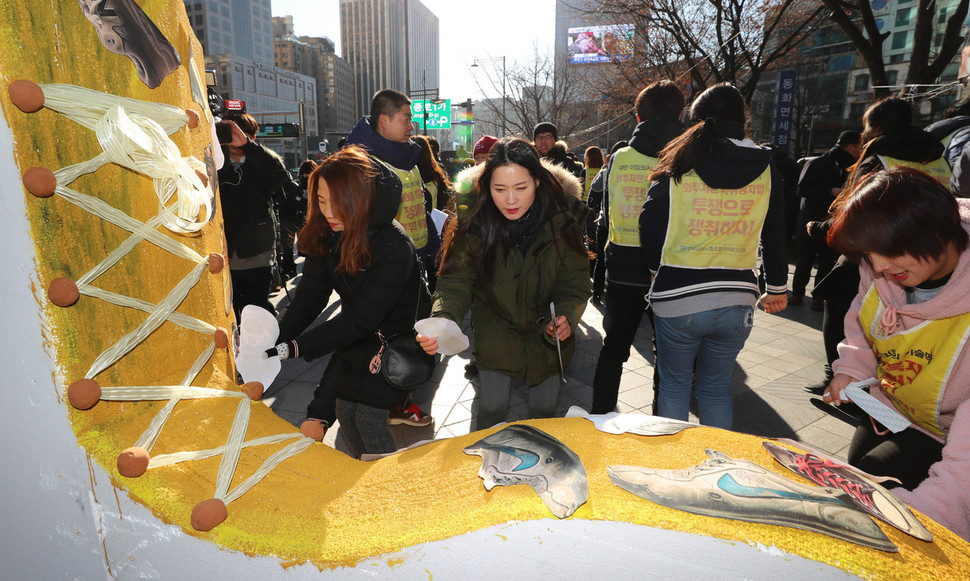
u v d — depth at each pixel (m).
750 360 4.02
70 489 0.68
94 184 0.66
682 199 1.98
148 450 0.71
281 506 0.72
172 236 0.79
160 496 0.68
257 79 96.94
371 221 1.57
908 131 2.61
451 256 1.89
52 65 0.61
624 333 2.66
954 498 1.10
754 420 3.05
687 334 2.07
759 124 37.53
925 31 9.63
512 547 0.65
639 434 0.86
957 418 1.23
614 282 2.62
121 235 0.71
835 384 1.56
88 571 0.70
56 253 0.62
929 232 1.11
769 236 2.07
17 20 0.58
